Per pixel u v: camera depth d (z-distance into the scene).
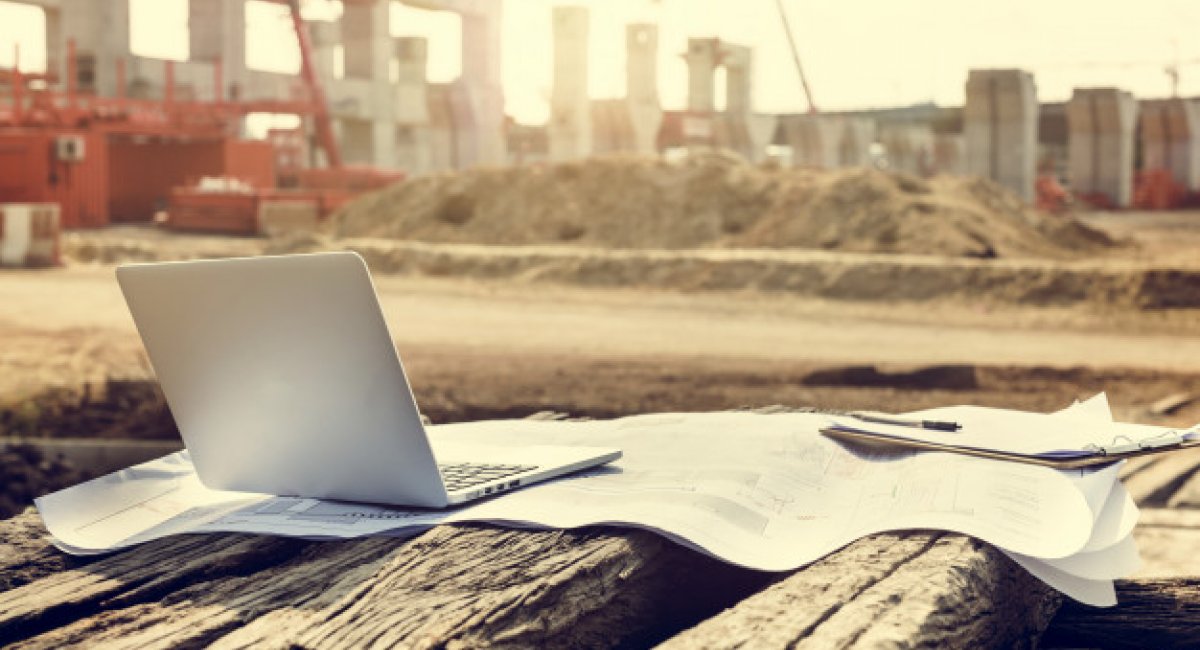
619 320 15.45
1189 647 1.87
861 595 1.33
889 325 15.17
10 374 9.16
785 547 1.56
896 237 23.72
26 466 5.73
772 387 9.62
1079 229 27.55
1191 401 9.00
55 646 1.27
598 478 1.87
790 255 20.53
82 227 34.19
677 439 2.18
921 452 1.99
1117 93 64.50
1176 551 2.42
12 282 19.22
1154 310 16.17
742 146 78.31
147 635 1.30
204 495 1.96
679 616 1.59
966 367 9.98
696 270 19.88
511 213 28.11
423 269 21.84
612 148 74.88
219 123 42.22
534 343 12.87
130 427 7.12
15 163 33.59
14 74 36.09
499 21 69.62
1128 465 5.12
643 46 73.81
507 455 2.00
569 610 1.39
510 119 79.94
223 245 26.97
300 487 1.86
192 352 1.86
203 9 56.88
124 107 39.75
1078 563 1.59
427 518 1.69
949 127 103.69
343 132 63.78
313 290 1.65
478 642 1.26
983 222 25.20
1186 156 74.81
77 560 1.66
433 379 9.84
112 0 53.19
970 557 1.47
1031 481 1.74
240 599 1.40
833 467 1.96
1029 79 53.78
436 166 69.88
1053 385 10.01
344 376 1.69
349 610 1.33
